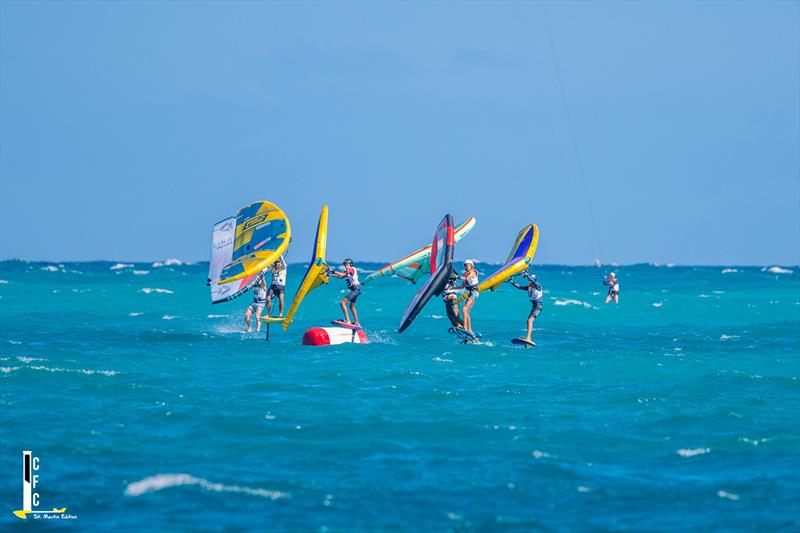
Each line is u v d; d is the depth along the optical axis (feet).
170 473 140.67
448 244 296.30
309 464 147.33
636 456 152.87
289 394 207.31
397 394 208.23
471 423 175.94
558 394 209.56
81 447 155.33
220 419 177.68
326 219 309.63
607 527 118.83
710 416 181.98
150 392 206.59
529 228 316.19
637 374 241.14
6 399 195.00
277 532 116.98
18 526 117.91
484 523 120.47
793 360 271.28
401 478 140.05
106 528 117.70
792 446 158.10
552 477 140.67
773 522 120.16
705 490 134.21
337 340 307.37
